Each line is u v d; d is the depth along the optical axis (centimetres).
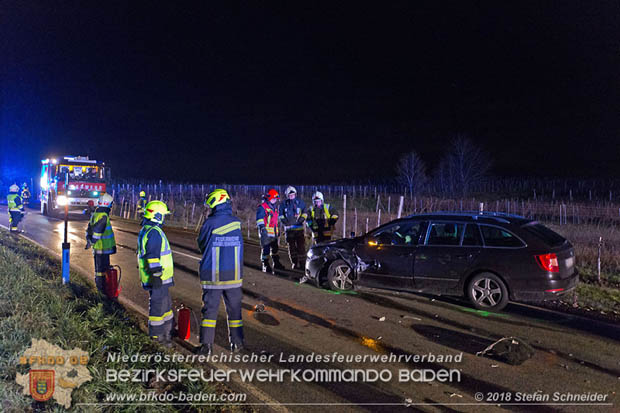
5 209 2783
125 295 753
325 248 820
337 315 658
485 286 677
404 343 550
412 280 729
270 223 972
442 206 2706
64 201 2106
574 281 665
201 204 2928
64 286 743
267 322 628
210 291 504
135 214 2467
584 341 560
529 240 659
